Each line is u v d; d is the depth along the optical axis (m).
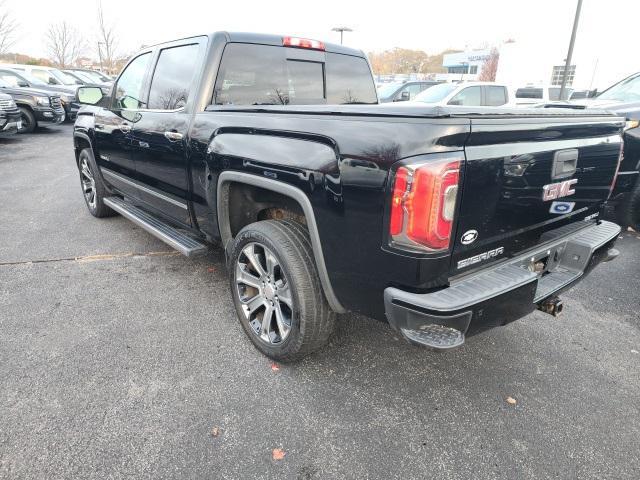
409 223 1.81
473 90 9.57
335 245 2.15
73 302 3.36
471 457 2.08
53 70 16.39
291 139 2.31
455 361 2.79
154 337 2.94
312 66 3.57
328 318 2.47
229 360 2.72
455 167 1.76
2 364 2.61
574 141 2.30
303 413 2.32
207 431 2.18
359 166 1.96
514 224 2.12
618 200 5.15
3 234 4.81
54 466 1.96
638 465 2.06
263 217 2.99
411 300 1.87
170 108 3.39
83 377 2.52
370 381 2.57
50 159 9.59
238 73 3.16
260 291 2.72
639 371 2.74
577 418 2.34
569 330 3.19
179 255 4.31
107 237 4.77
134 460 2.00
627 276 4.10
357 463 2.03
